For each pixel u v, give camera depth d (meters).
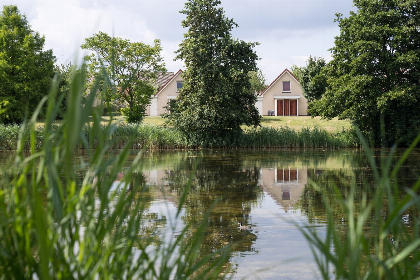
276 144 25.83
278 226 5.91
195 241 2.10
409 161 16.41
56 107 1.28
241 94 25.09
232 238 5.25
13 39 34.66
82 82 0.96
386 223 1.42
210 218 6.45
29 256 1.39
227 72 24.03
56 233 1.36
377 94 23.70
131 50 34.72
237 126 25.73
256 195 8.78
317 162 16.34
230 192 9.17
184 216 6.52
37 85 34.12
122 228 1.74
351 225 1.51
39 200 0.98
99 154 1.48
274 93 50.03
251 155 20.38
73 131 0.89
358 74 24.12
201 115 24.56
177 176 11.84
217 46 24.22
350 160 17.19
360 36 23.94
